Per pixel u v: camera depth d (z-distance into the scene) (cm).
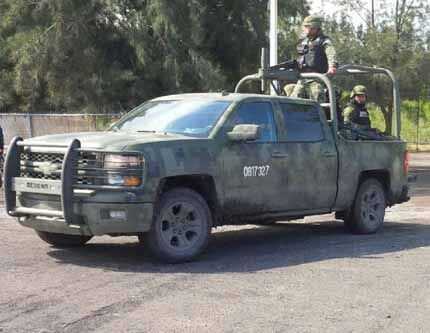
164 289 718
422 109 4231
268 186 927
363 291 722
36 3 2108
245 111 922
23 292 697
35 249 917
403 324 612
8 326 590
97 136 848
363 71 1171
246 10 2266
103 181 794
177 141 837
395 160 1138
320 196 1003
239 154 891
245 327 596
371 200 1106
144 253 891
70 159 792
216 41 2256
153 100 999
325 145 1007
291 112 976
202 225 857
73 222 802
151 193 801
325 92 1127
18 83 2198
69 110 2355
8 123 2270
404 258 897
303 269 823
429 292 721
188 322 607
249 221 950
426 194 1795
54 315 622
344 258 894
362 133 1105
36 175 833
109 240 1001
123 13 2133
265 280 764
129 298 681
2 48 2303
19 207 848
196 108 923
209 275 784
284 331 587
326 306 664
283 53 2473
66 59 2134
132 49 2167
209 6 2209
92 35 2136
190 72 2078
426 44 3744
